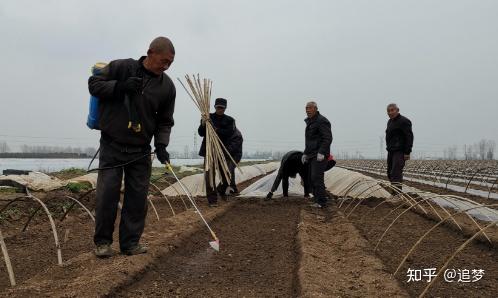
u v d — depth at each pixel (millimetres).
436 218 8148
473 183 19516
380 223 8078
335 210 9336
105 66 4891
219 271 5016
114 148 4859
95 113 4953
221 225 7973
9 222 7660
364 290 4055
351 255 5523
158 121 5270
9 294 3707
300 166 11188
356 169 38688
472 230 6641
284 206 10453
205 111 8516
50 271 4469
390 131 10586
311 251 5340
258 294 4195
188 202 10875
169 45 4781
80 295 3695
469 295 4188
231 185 11891
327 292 3916
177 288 4340
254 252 5941
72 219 7871
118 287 4062
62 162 32875
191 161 57625
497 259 5473
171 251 5660
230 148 10453
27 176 10852
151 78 4918
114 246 5586
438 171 28203
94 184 11969
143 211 5152
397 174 10578
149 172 5191
